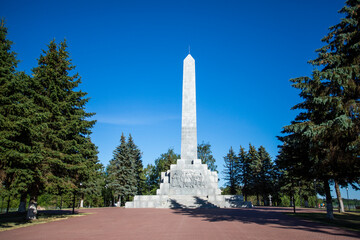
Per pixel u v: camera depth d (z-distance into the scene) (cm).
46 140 2100
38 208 5253
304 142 1822
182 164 4166
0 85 1565
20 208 2655
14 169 1614
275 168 5512
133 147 7025
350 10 1655
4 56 1641
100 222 1916
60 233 1391
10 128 1527
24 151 1638
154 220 1970
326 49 1830
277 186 5797
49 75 2317
